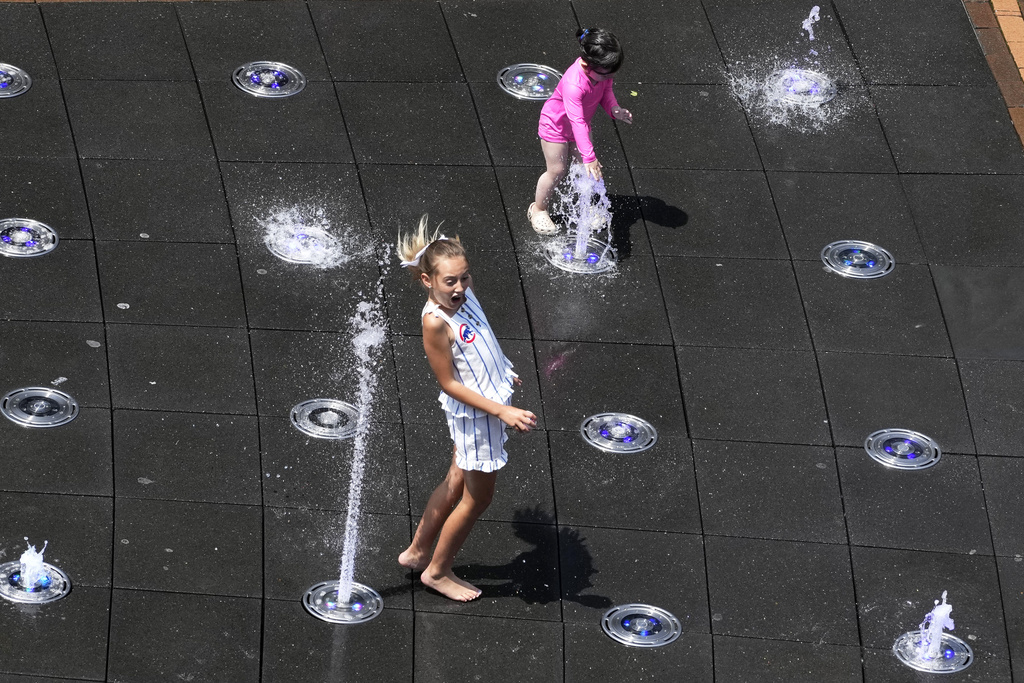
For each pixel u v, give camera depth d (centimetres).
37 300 2250
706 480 2103
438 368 1681
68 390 2123
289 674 1784
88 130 2559
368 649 1827
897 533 2048
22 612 1812
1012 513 2091
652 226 2520
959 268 2481
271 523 1975
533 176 2600
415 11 2923
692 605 1927
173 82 2681
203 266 2350
